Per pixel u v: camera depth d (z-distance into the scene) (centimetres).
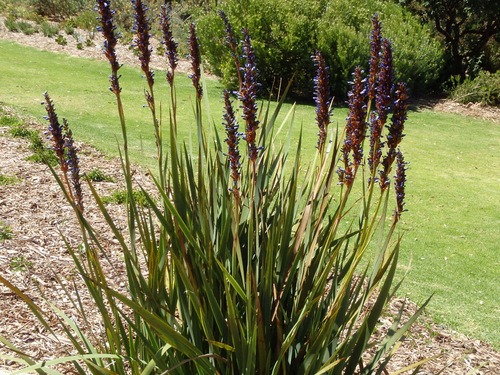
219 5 1650
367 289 208
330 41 1581
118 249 534
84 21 2116
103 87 1484
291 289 229
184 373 214
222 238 208
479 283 602
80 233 563
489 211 868
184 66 1812
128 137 1039
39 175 724
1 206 605
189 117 1268
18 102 1186
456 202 901
